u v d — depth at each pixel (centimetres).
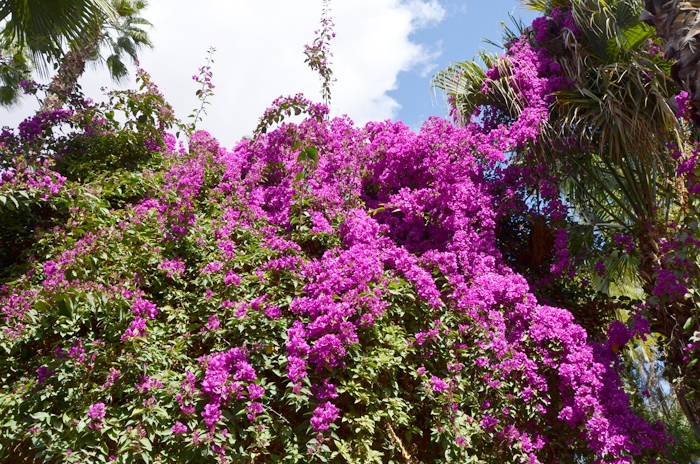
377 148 547
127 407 311
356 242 442
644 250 514
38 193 399
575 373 410
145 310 353
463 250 476
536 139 542
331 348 346
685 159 512
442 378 392
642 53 534
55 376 321
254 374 333
